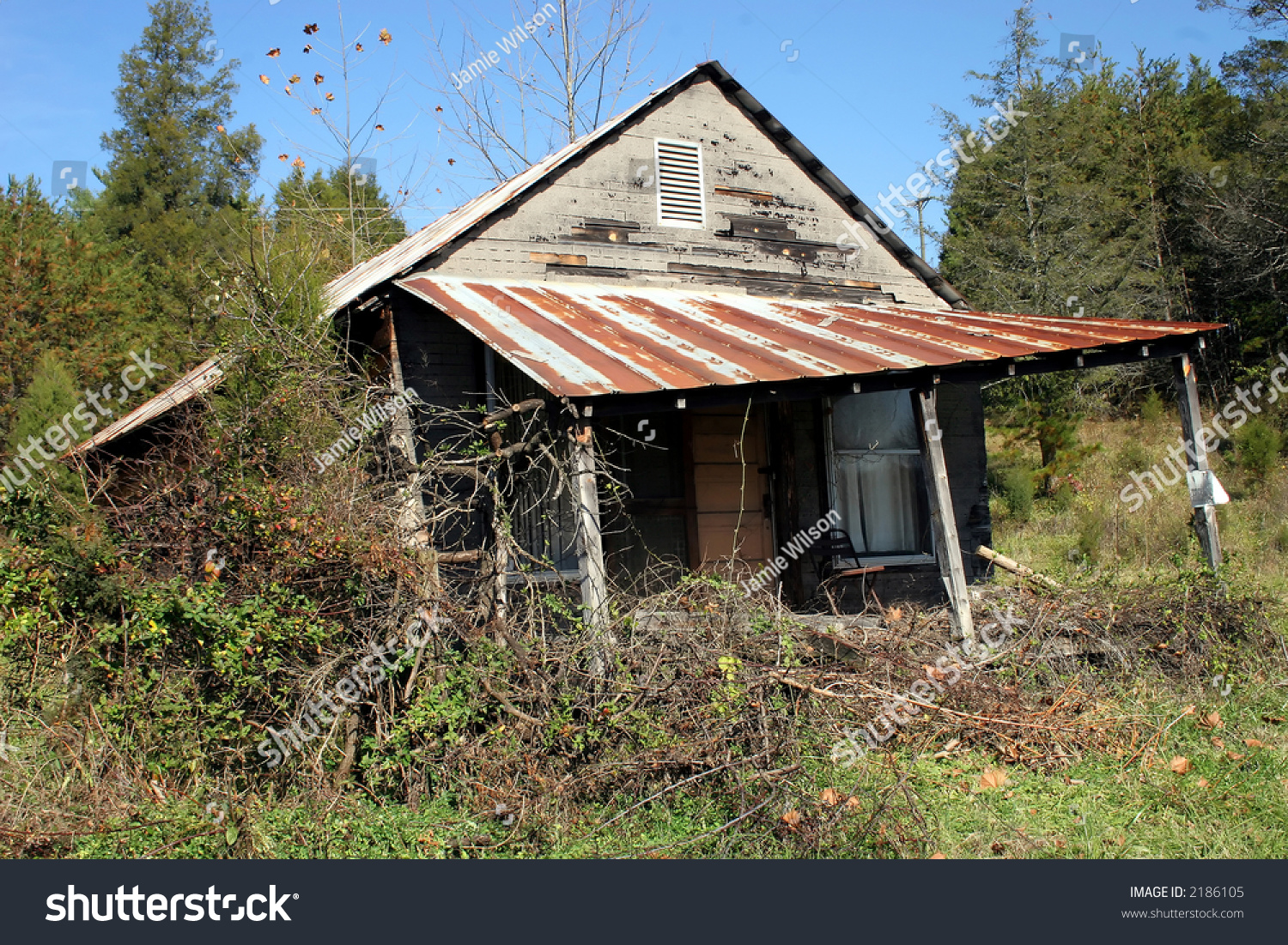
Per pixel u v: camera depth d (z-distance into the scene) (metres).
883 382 8.11
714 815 5.75
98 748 5.88
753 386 7.66
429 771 6.14
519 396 9.86
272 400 7.30
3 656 6.29
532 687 6.16
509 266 10.55
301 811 5.67
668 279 11.48
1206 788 6.05
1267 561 13.13
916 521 11.87
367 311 10.06
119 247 21.41
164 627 5.85
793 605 10.80
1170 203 29.86
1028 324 10.29
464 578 6.75
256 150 33.38
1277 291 26.52
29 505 6.46
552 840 5.59
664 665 6.31
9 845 5.36
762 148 12.34
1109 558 13.62
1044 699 7.39
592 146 11.12
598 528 7.00
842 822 5.51
